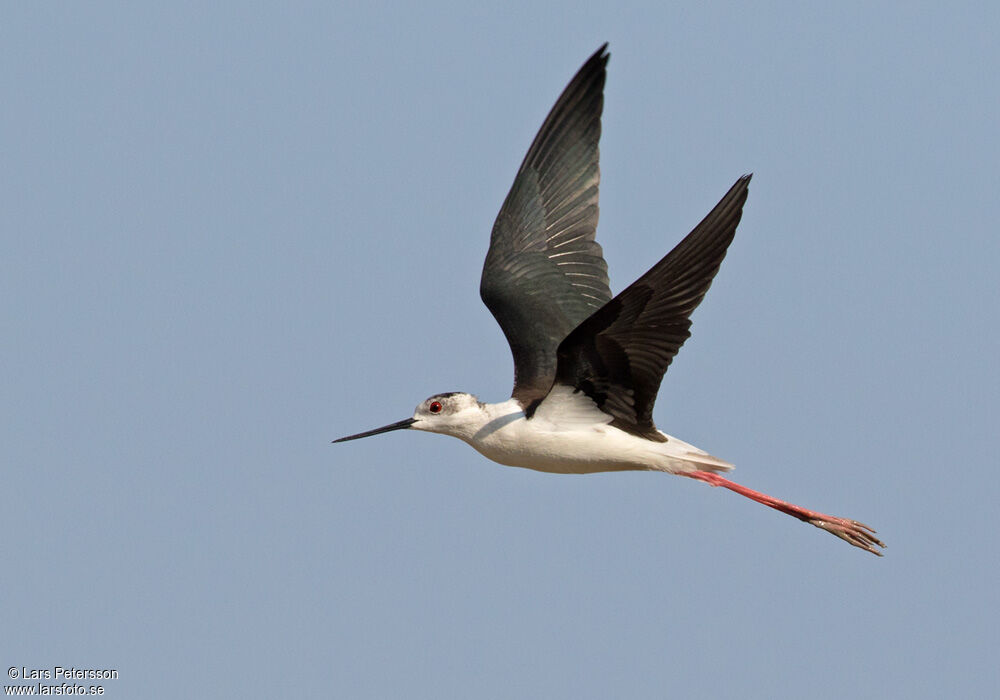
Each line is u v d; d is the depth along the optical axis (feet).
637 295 41.73
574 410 47.52
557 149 54.70
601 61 54.08
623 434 47.55
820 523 49.42
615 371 45.47
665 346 43.55
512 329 52.03
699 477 49.32
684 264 41.29
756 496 49.60
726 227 40.88
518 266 53.83
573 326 51.83
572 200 54.19
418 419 50.98
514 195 55.01
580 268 53.31
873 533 49.49
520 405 49.44
